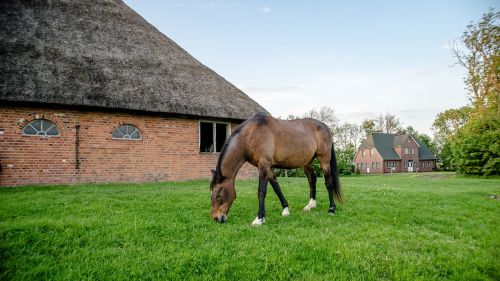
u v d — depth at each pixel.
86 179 11.80
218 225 5.22
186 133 14.27
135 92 12.68
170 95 13.62
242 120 15.67
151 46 15.97
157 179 13.37
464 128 30.17
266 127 5.84
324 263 3.74
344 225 5.41
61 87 11.07
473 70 29.84
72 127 11.58
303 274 3.45
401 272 3.54
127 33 15.66
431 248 4.36
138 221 5.21
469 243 4.70
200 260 3.66
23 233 4.30
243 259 3.74
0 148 10.31
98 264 3.50
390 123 84.94
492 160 24.97
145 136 13.16
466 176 27.03
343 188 11.15
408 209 7.11
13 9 13.00
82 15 14.86
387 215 6.47
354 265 3.66
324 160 6.90
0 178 10.30
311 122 6.94
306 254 3.96
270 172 6.12
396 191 10.48
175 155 13.90
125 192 8.82
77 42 13.30
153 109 12.62
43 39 12.43
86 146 11.84
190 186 11.08
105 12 15.90
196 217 5.73
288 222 5.56
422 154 68.50
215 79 16.77
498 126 26.00
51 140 11.20
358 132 82.56
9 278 3.15
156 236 4.52
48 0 14.38
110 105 11.66
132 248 4.02
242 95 17.11
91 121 11.97
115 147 12.45
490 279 3.57
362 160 69.12
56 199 7.19
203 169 14.70
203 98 14.66
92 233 4.51
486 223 6.16
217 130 19.59
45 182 11.05
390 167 64.19
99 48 13.70
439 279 3.48
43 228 4.62
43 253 3.85
